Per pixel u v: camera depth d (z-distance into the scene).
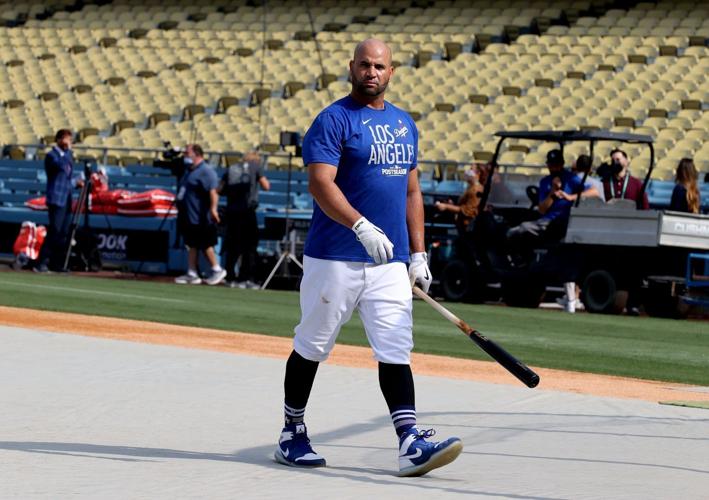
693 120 57.69
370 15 75.00
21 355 19.38
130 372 17.80
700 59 63.69
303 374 11.30
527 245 35.12
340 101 11.11
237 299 34.53
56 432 12.75
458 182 51.31
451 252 39.16
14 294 32.72
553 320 31.56
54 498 9.30
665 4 69.69
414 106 62.72
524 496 9.84
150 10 80.69
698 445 12.95
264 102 66.38
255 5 78.88
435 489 10.10
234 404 15.05
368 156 10.95
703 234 33.56
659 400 16.81
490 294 37.56
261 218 44.44
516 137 35.53
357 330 26.89
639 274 34.12
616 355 23.52
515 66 65.62
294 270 41.75
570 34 68.94
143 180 55.19
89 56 75.50
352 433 13.22
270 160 58.09
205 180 40.03
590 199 34.81
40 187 57.00
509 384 18.00
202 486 9.98
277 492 9.77
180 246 45.28
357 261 11.00
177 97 68.50
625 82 62.22
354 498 9.58
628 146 55.12
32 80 73.50
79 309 29.11
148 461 11.17
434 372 19.42
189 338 23.28
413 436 10.77
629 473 11.12
